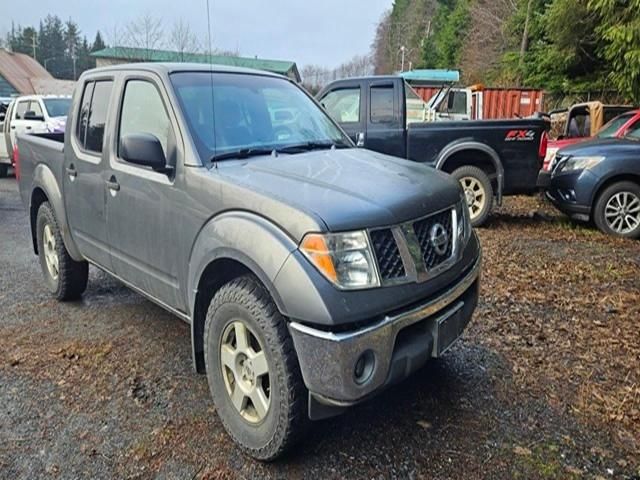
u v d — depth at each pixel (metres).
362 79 6.94
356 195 2.19
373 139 6.82
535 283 4.60
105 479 2.18
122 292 4.41
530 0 21.42
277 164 2.60
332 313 1.90
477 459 2.29
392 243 2.10
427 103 11.62
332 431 2.49
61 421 2.58
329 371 1.93
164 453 2.35
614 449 2.36
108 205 3.17
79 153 3.47
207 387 2.90
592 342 3.43
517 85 21.50
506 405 2.71
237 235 2.19
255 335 2.20
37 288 4.53
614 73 12.94
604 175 6.32
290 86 3.57
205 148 2.62
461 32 31.83
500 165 6.62
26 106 11.87
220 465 2.27
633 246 5.93
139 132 2.91
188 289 2.59
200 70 3.07
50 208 4.05
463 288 2.44
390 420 2.58
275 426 2.16
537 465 2.25
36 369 3.09
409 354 2.12
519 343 3.42
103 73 3.38
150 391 2.86
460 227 2.55
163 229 2.71
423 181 2.52
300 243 1.99
